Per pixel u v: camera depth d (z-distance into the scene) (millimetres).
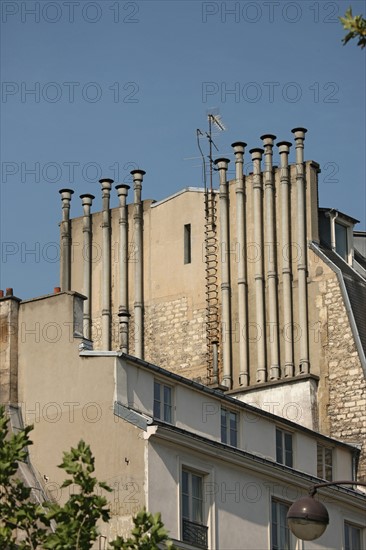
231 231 73500
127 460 50469
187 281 73938
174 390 53938
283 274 71562
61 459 51750
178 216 75438
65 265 77625
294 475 56406
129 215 77062
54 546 40875
